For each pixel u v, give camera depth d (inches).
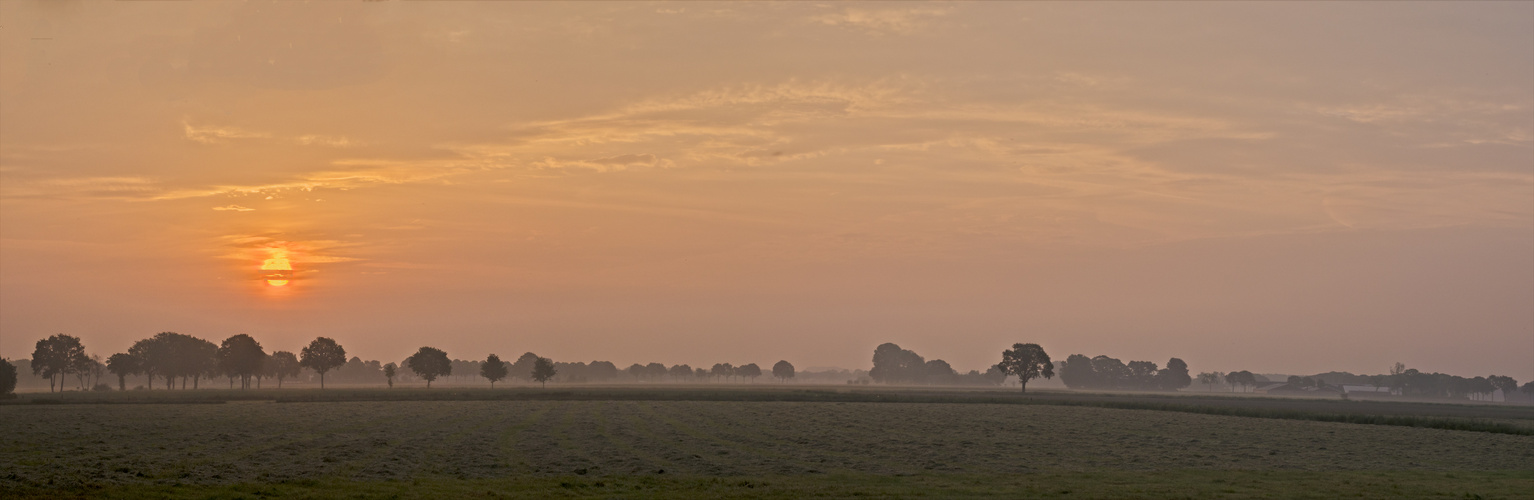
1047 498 1315.2
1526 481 1587.1
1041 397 6934.1
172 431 2780.5
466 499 1298.0
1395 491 1416.1
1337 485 1494.8
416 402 5103.3
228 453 2086.6
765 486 1462.8
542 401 5290.4
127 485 1454.2
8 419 3420.3
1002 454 2206.0
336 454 2070.6
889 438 2659.9
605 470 1770.4
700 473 1728.6
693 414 3946.9
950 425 3314.5
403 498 1305.4
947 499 1295.5
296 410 4160.9
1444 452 2436.0
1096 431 3097.9
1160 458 2154.3
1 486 1430.9
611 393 6727.4
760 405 4899.1
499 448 2260.1
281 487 1430.9
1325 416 4015.8
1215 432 3115.2
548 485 1469.0
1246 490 1418.6
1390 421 3730.3
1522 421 4394.7
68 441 2393.0
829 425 3245.6
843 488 1424.7
